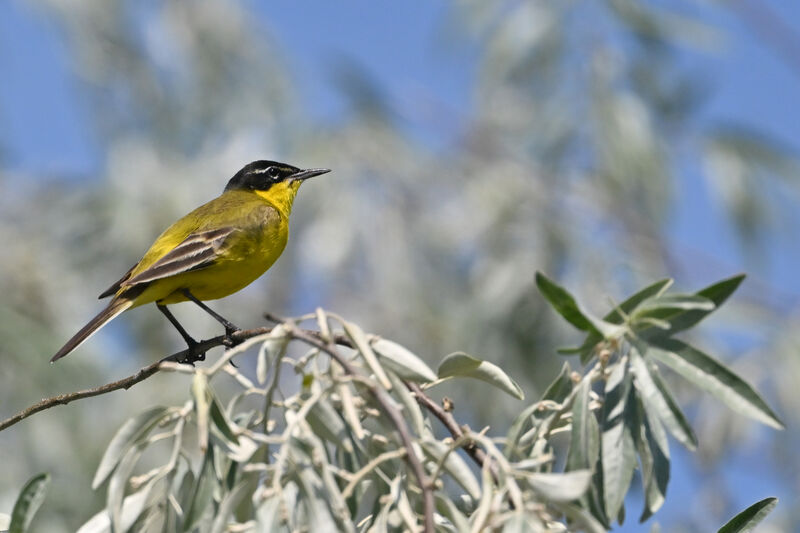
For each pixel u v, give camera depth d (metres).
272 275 17.12
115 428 14.49
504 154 17.03
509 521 4.08
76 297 16.89
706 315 4.82
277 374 4.56
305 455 4.40
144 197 17.39
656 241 15.80
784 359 14.83
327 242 16.38
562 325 14.74
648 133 15.56
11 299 16.45
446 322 15.59
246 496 4.48
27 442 13.68
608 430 4.79
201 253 8.12
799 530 14.04
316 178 17.00
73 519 13.11
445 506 4.43
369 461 4.70
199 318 16.83
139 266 8.46
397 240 16.59
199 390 4.39
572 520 4.39
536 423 5.02
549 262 15.30
